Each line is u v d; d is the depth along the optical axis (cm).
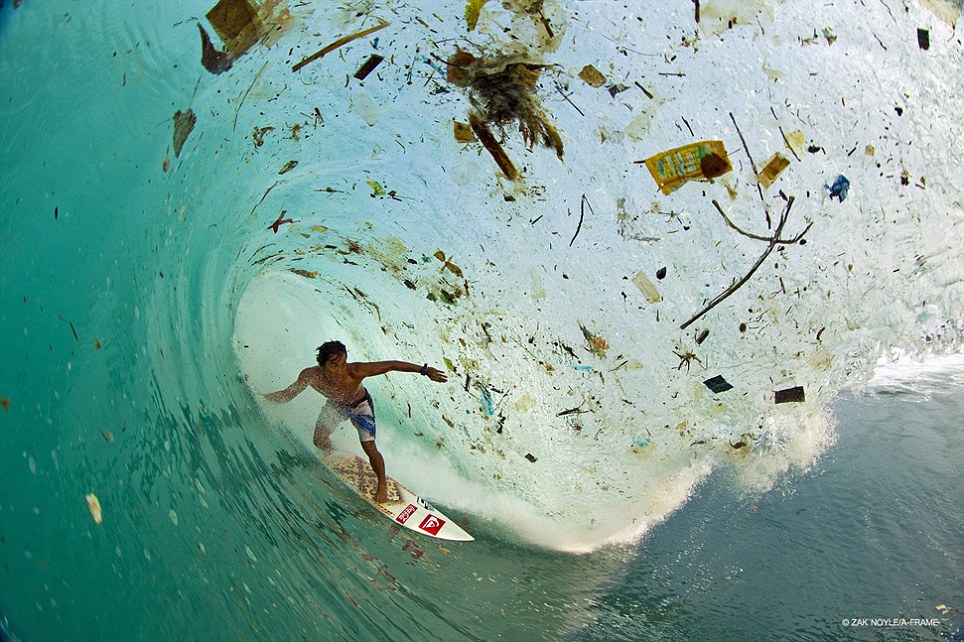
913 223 609
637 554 488
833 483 516
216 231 496
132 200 418
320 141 538
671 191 579
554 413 573
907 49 625
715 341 582
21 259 349
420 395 587
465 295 591
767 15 593
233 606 332
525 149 570
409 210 578
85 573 301
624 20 567
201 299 482
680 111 577
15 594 279
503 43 548
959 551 453
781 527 490
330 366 493
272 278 582
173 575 326
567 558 490
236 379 495
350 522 466
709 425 563
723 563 470
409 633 388
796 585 446
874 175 607
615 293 584
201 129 467
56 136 386
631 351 580
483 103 555
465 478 542
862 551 461
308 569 393
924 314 614
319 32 502
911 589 432
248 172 510
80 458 331
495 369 584
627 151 575
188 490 371
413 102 548
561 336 583
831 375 589
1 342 324
